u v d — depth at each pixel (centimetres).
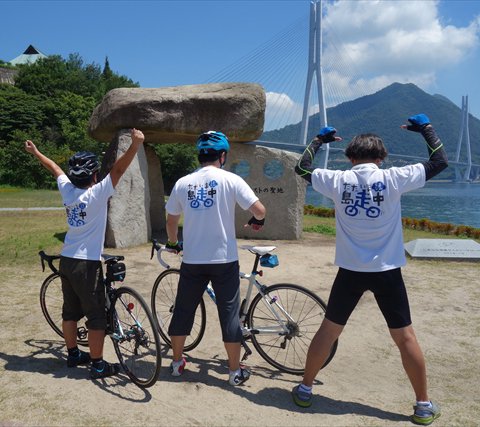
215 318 459
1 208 1526
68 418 274
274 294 393
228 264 307
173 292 446
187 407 291
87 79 4772
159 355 300
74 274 315
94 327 319
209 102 859
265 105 903
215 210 303
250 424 273
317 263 732
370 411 291
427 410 276
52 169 348
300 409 292
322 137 316
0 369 338
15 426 264
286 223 964
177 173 3544
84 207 314
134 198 849
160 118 846
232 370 320
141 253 774
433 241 804
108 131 909
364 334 425
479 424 275
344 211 280
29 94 4066
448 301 530
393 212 276
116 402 295
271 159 959
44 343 389
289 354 370
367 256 273
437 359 374
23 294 527
